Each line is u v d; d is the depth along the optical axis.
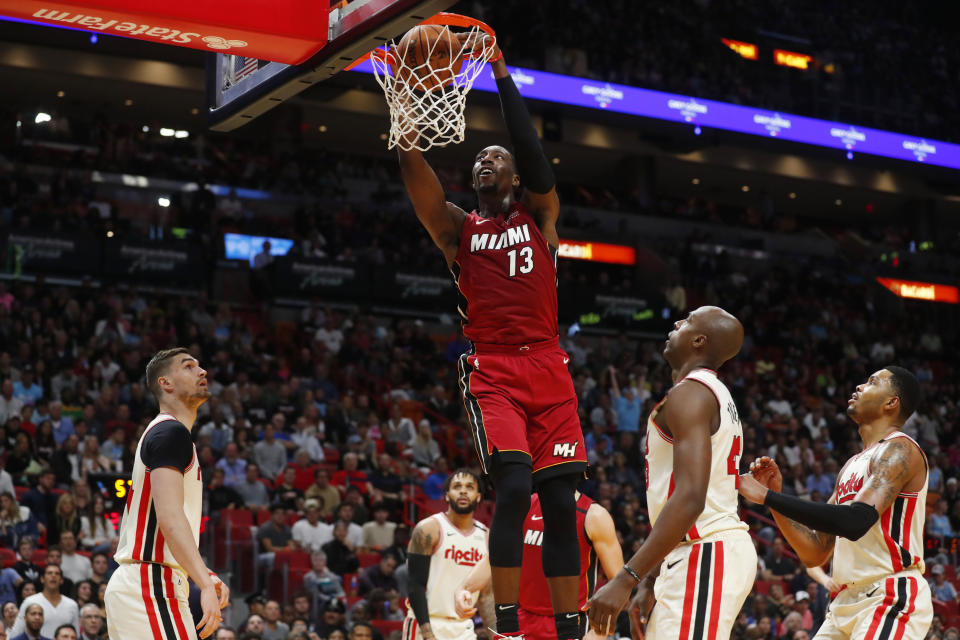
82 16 4.63
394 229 25.23
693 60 27.66
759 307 27.30
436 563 7.25
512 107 4.26
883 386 5.13
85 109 24.80
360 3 4.65
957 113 31.81
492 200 4.27
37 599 9.51
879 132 27.61
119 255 20.81
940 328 31.03
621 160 28.67
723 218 31.81
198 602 9.17
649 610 4.38
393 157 28.75
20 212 20.64
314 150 27.36
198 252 21.75
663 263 26.91
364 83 22.20
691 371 4.12
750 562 4.02
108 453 14.01
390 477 15.20
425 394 19.52
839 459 20.70
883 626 4.82
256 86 5.39
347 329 21.11
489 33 4.32
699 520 3.99
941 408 24.61
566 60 24.58
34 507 12.09
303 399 17.02
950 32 33.88
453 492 7.22
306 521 12.95
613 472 16.58
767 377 24.17
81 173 22.78
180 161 24.50
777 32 29.66
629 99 24.38
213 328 19.23
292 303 22.36
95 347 17.44
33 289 19.19
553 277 4.20
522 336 4.09
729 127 25.48
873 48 31.08
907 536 4.88
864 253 31.84
